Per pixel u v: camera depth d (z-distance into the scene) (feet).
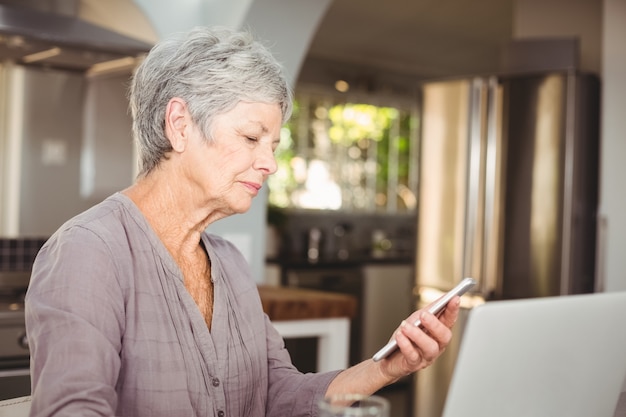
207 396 4.05
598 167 12.73
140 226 4.02
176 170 4.17
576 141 12.28
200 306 4.30
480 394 3.39
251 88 4.02
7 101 11.33
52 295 3.60
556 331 3.58
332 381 4.41
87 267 3.68
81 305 3.59
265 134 4.15
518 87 12.73
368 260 18.48
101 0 10.14
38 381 3.44
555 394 3.68
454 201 13.28
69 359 3.43
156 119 4.12
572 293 12.26
